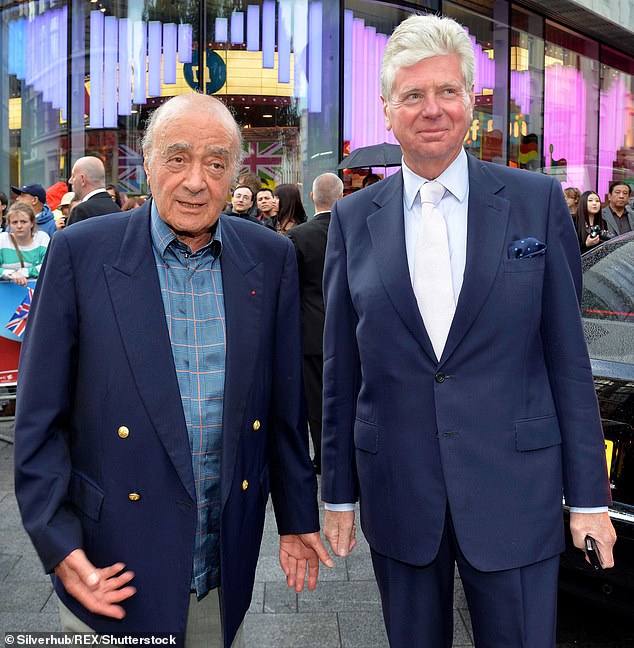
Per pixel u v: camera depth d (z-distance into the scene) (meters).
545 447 2.01
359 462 2.14
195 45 12.22
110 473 1.78
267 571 3.80
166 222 1.82
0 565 3.85
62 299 1.79
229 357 1.84
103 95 12.36
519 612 1.99
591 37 16.69
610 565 1.99
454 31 1.98
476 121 14.35
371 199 2.18
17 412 1.78
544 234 2.02
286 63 12.36
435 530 2.02
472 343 1.98
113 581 1.71
